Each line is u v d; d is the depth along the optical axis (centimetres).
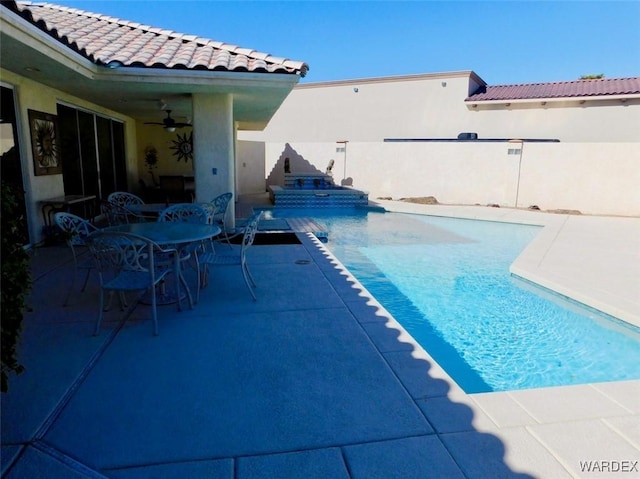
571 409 302
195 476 234
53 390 311
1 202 211
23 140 740
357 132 2238
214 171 895
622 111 1762
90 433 266
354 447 259
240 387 322
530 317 601
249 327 432
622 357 488
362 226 1277
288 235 962
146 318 450
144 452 251
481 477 236
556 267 742
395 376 341
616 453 256
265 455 251
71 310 467
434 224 1320
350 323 445
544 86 2033
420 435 270
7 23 472
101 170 1130
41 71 673
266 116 1325
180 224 559
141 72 712
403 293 696
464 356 494
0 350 216
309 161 1933
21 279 232
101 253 407
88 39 817
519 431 275
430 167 1716
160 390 316
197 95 865
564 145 1490
